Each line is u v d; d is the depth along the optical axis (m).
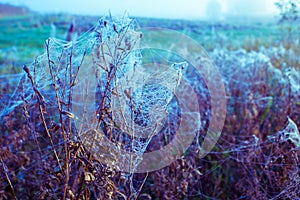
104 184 1.33
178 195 1.86
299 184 1.69
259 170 2.03
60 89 1.40
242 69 3.03
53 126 1.32
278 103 2.67
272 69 3.00
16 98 2.04
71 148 1.28
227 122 2.61
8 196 1.95
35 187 1.93
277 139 1.85
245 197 1.95
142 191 2.05
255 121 2.46
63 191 1.37
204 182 2.15
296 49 3.73
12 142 1.96
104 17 1.39
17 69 2.80
